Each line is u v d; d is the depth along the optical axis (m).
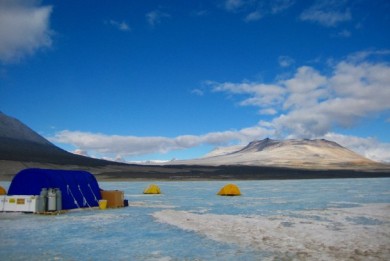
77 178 26.86
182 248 13.46
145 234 16.30
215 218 21.67
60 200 23.89
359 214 23.53
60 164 128.75
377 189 56.22
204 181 99.25
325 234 16.11
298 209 26.91
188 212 24.89
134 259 11.93
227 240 14.89
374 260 11.53
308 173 163.00
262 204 31.08
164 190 54.38
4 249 13.28
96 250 13.14
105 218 21.53
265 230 17.27
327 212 24.80
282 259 11.73
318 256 12.06
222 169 167.12
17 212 23.45
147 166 160.38
